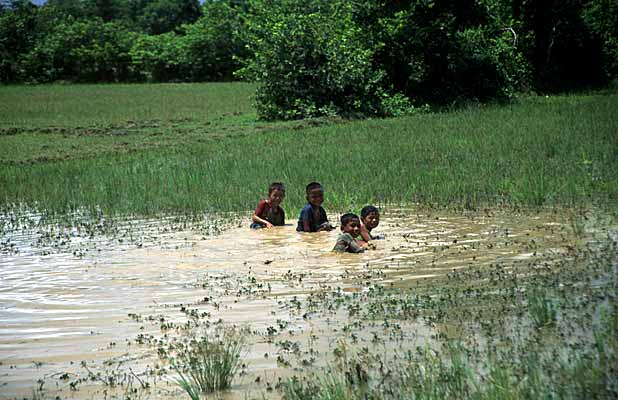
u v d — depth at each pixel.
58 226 13.76
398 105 35.16
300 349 6.56
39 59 70.19
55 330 7.36
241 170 18.84
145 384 5.88
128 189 17.09
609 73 50.16
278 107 34.69
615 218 12.18
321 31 34.75
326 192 15.76
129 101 46.56
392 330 6.96
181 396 5.62
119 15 115.25
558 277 8.51
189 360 6.31
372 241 11.23
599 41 49.44
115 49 72.00
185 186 17.16
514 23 45.56
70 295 8.70
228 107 41.81
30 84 67.94
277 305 8.02
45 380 6.05
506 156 19.45
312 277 9.27
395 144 22.73
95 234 12.81
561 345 6.21
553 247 10.23
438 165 18.52
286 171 18.31
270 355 6.43
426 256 10.09
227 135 28.89
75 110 40.94
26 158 24.30
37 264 10.47
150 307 8.12
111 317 7.77
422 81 38.97
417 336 6.75
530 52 46.84
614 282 8.16
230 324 7.39
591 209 13.08
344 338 6.80
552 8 47.56
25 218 14.70
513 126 25.64
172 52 73.00
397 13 37.34
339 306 7.86
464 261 9.68
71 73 71.69
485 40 40.50
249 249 11.23
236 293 8.61
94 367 6.32
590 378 5.30
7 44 70.25
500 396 5.05
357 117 33.59
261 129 30.39
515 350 6.18
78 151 25.80
